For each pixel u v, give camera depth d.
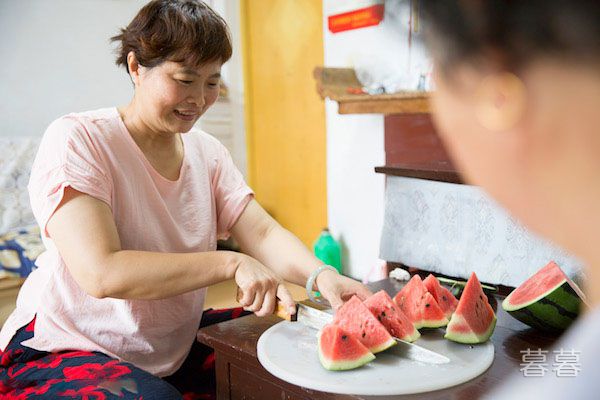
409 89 2.69
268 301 1.16
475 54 0.30
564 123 0.29
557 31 0.28
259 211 1.57
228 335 1.13
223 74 3.98
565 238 0.31
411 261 1.59
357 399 0.87
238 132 4.10
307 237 3.73
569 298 1.06
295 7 3.47
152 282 1.15
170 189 1.41
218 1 3.87
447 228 1.48
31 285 1.38
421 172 1.51
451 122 0.33
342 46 3.16
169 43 1.20
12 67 3.72
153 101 1.27
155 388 1.09
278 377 0.96
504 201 0.33
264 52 3.80
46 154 1.25
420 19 0.32
